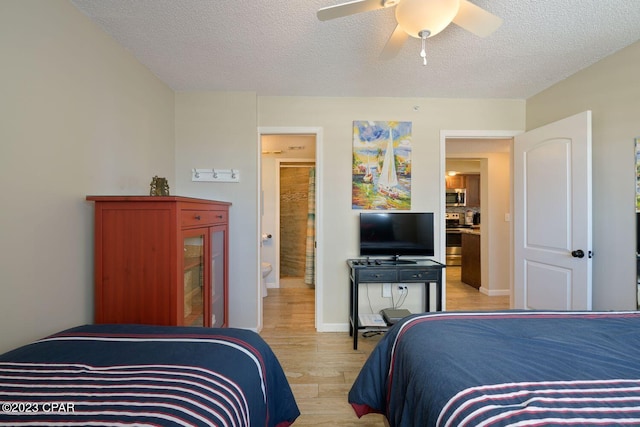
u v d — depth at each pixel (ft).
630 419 2.11
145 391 2.53
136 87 7.00
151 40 6.23
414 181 9.52
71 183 5.02
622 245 6.57
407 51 6.65
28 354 3.20
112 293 5.23
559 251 7.70
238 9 5.27
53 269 4.66
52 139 4.65
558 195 7.72
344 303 9.45
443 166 9.50
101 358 3.12
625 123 6.52
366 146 9.41
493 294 13.37
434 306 9.64
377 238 9.07
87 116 5.41
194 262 6.36
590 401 2.32
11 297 4.03
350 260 9.21
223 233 8.28
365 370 4.59
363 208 9.44
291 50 6.66
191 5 5.16
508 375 2.70
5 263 3.95
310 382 6.55
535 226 8.46
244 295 9.12
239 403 2.79
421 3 4.04
